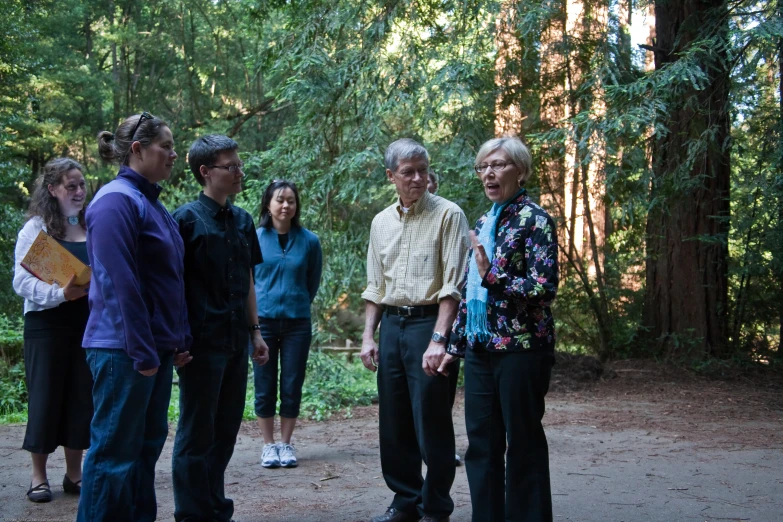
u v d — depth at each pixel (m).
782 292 9.72
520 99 9.11
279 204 5.02
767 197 8.62
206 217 3.33
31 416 3.93
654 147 8.73
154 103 20.50
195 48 19.70
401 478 3.61
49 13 19.83
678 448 5.43
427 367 3.29
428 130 9.25
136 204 2.90
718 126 8.34
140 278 2.95
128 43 20.48
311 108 9.07
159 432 3.10
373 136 8.83
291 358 4.99
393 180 3.51
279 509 3.87
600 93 8.51
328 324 9.53
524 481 2.97
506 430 3.00
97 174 21.08
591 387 8.52
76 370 3.98
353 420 6.77
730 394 8.11
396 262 3.52
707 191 9.58
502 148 3.05
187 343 3.12
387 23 8.81
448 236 3.41
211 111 19.33
